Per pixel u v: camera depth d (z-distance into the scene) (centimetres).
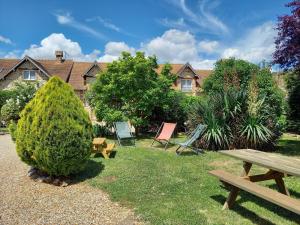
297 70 1049
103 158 787
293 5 936
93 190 528
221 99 1005
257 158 461
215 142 943
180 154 873
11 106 1547
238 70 1778
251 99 961
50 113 543
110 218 412
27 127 555
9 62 2945
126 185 548
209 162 762
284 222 403
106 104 1325
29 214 423
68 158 545
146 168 677
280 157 471
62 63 2984
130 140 1204
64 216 418
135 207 448
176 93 1568
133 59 1267
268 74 1708
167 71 1440
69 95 579
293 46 933
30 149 549
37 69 2664
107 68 1299
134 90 1284
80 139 559
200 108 1047
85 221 403
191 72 2908
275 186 558
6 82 2641
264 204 465
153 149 980
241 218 415
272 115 1012
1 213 424
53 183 559
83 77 2725
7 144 1115
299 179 598
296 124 1553
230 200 445
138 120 1315
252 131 922
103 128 1348
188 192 516
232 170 681
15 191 518
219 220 407
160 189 529
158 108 1493
